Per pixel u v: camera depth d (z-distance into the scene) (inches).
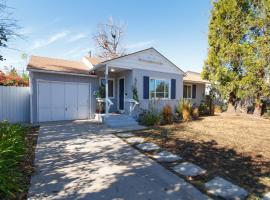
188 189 161.5
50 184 164.1
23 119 487.8
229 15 632.4
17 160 195.9
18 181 163.0
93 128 408.5
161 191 157.3
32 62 522.3
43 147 269.7
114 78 600.4
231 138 339.3
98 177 180.1
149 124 463.2
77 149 263.0
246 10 612.7
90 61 624.4
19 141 227.9
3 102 458.9
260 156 247.6
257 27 586.9
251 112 689.0
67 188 158.2
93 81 558.9
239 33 620.1
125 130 393.4
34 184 163.5
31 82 467.5
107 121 453.1
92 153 247.9
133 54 531.8
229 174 194.1
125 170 197.5
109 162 218.5
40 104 481.7
